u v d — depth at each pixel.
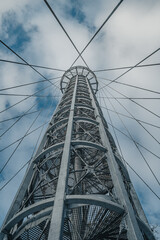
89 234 8.77
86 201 7.39
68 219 8.45
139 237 6.46
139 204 10.67
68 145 11.00
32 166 12.04
